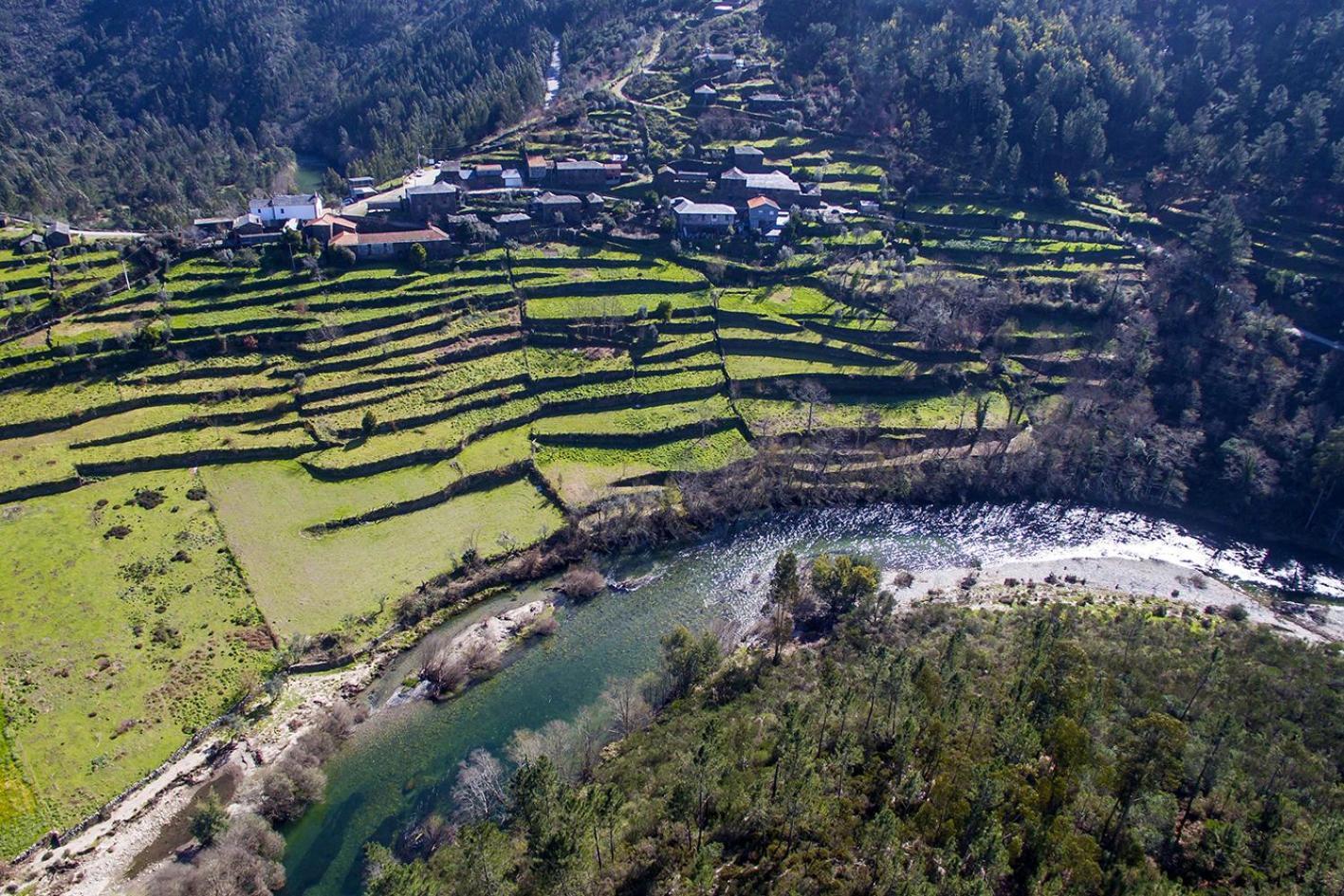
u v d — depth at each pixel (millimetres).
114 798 73625
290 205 155500
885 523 120812
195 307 135625
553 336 141375
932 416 136375
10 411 117438
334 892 67812
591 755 78500
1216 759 63344
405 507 112438
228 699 84062
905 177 186500
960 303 150250
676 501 119062
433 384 131125
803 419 134000
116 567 98000
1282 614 104750
